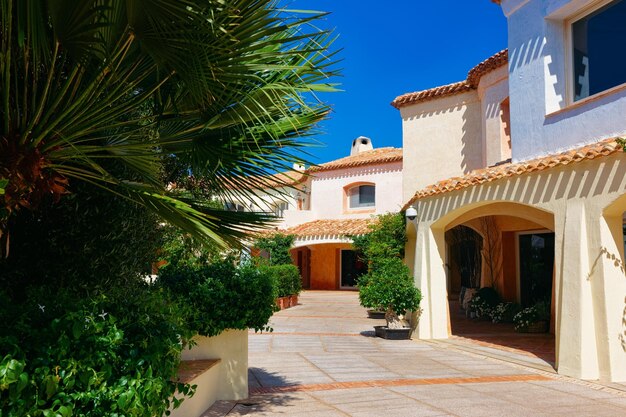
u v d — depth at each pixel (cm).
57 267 489
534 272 1533
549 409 643
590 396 710
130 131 417
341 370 882
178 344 365
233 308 643
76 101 330
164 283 646
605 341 800
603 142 864
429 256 1271
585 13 1045
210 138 473
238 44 338
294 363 942
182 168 587
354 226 2488
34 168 340
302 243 2534
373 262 1580
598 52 1020
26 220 482
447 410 632
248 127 460
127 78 368
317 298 2530
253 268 702
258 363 940
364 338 1293
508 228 1603
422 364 945
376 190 2745
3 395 255
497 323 1536
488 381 805
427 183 1741
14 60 323
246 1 322
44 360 275
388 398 688
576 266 838
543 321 1342
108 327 312
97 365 298
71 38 315
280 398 682
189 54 340
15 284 480
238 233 483
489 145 1502
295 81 415
